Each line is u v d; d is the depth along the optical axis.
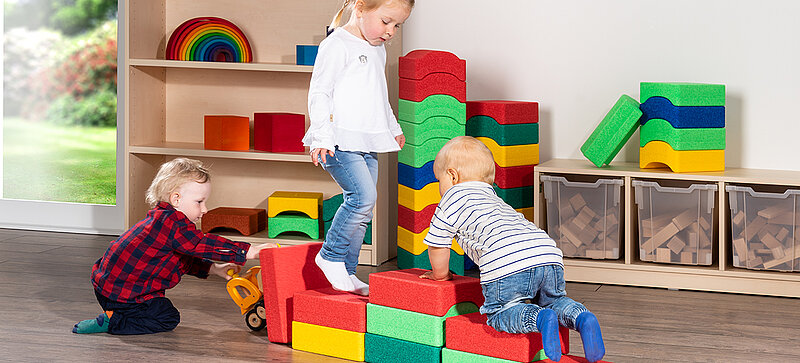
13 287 2.74
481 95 3.30
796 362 2.05
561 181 2.90
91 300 2.60
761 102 3.00
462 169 1.96
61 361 2.02
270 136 3.24
